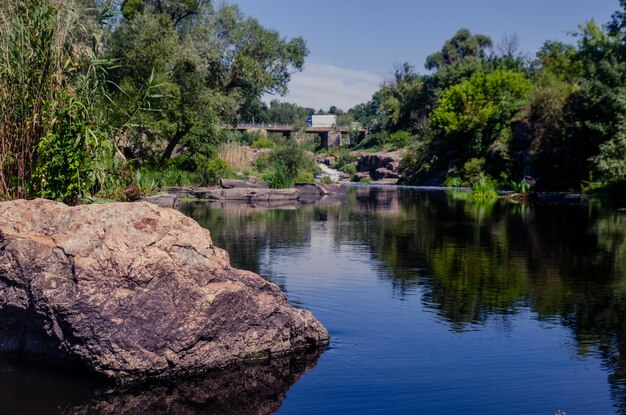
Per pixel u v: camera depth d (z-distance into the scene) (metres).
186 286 6.12
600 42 54.50
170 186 32.31
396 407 5.27
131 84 30.28
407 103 103.12
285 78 43.41
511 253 13.89
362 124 128.25
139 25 32.38
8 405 5.25
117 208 6.44
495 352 6.70
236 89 41.53
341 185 51.56
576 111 45.03
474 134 61.44
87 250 5.96
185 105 33.97
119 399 5.45
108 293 5.85
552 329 7.57
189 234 6.52
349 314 8.25
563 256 13.43
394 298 9.18
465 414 5.11
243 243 14.94
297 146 48.41
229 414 5.16
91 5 17.48
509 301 9.06
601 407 5.23
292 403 5.37
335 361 6.44
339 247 14.66
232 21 39.75
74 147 9.09
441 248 14.69
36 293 5.88
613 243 15.72
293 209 26.73
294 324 6.77
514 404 5.31
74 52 9.77
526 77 78.56
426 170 68.25
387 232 18.09
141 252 6.04
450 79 92.88
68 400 5.39
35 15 9.12
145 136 34.62
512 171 53.78
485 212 26.31
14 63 8.94
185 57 33.06
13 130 8.88
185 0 37.53
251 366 6.30
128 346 5.82
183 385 5.80
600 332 7.44
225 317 6.30
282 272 11.13
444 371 6.12
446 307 8.66
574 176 44.50
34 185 9.04
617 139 36.50
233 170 39.09
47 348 6.23
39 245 6.10
